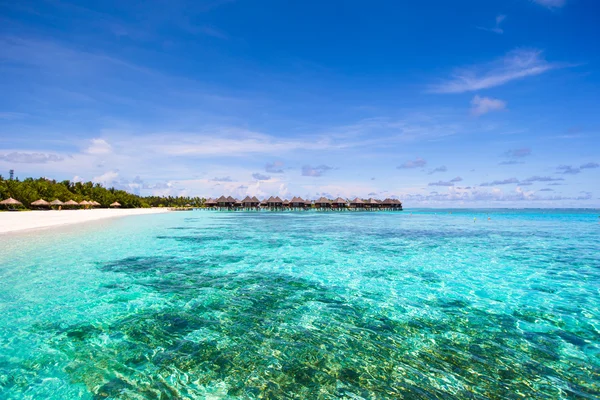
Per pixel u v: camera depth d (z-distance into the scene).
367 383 4.00
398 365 4.43
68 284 8.41
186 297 7.37
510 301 7.25
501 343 5.12
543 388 3.92
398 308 6.73
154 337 5.26
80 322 5.88
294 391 3.83
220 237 19.17
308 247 15.12
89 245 15.31
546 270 10.41
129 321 5.92
